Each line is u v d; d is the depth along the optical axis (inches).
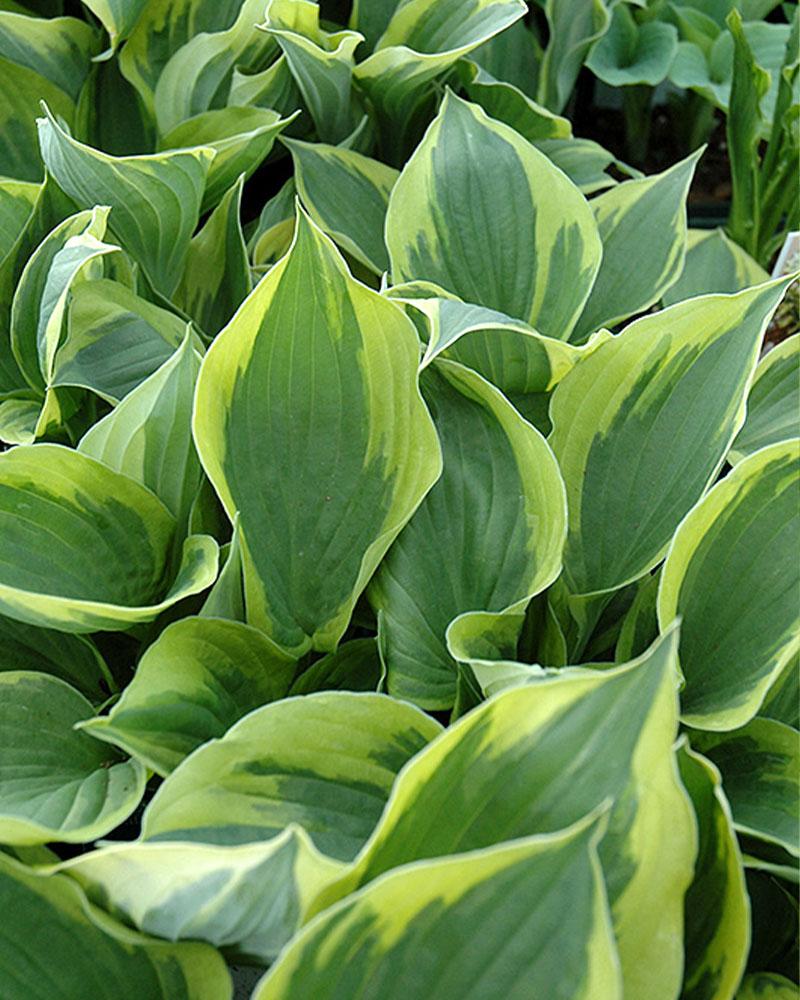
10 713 36.9
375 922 31.6
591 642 40.1
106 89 47.3
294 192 47.1
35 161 46.7
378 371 37.8
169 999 34.1
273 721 34.6
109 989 34.1
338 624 37.9
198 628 36.6
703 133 60.7
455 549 38.5
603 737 32.9
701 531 36.8
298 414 37.9
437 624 38.2
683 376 38.9
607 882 32.9
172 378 37.9
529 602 38.0
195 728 36.3
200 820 34.0
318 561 38.1
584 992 31.4
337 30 50.1
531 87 52.6
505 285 42.2
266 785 34.6
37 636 39.6
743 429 41.6
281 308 37.2
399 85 46.0
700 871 34.4
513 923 31.5
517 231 42.1
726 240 47.7
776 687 37.7
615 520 38.9
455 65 47.1
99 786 36.1
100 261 41.8
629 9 58.1
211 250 44.9
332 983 31.8
